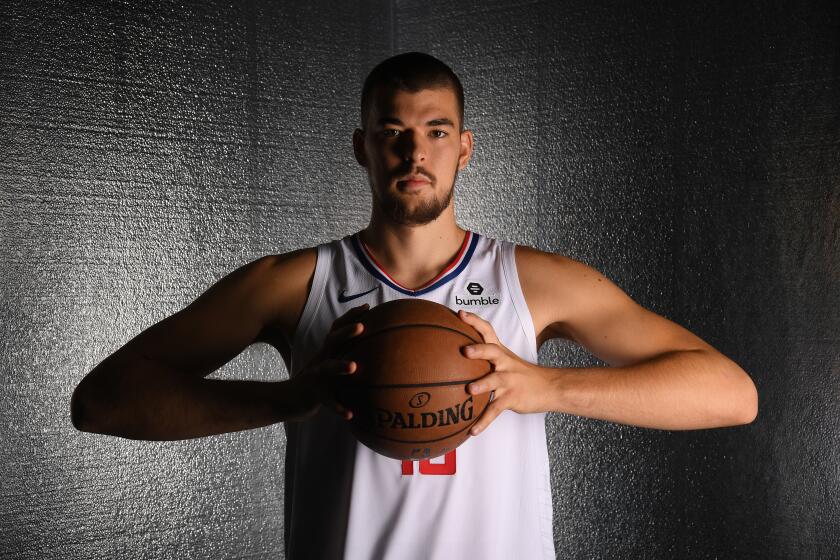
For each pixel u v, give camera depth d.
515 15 2.67
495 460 1.26
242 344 1.35
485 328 1.12
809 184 2.17
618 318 1.34
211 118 2.40
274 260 1.41
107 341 2.15
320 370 1.07
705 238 2.32
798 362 2.17
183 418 1.18
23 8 2.04
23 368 2.01
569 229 2.54
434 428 1.06
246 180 2.47
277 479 2.48
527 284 1.36
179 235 2.31
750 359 2.24
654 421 1.21
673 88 2.38
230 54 2.46
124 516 2.17
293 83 2.60
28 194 2.03
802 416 2.15
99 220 2.15
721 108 2.31
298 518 1.29
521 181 2.62
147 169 2.25
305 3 2.64
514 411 1.22
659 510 2.36
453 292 1.34
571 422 2.51
